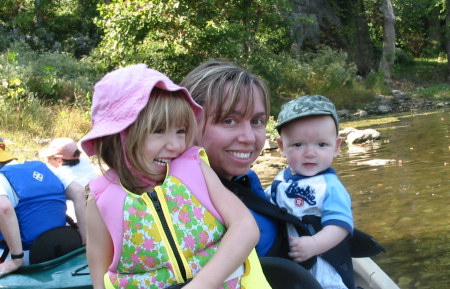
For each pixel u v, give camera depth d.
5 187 3.41
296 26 26.47
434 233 4.77
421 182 6.78
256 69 17.39
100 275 1.70
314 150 2.18
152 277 1.59
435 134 11.38
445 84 27.23
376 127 13.98
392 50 26.69
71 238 3.52
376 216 5.43
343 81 21.39
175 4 14.53
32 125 10.37
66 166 4.34
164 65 15.41
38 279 3.11
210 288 1.51
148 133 1.59
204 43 15.48
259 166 8.80
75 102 12.27
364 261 3.11
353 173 7.71
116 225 1.61
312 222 2.13
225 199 1.65
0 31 19.89
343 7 28.94
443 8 30.70
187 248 1.60
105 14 16.00
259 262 1.73
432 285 3.69
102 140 1.68
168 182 1.63
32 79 12.61
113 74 1.67
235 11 16.62
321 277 2.11
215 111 1.89
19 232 3.28
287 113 2.21
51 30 20.88
